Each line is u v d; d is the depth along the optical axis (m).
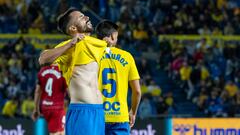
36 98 23.70
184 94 44.16
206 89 42.53
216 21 51.41
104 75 15.18
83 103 12.32
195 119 30.69
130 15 49.38
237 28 51.72
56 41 46.62
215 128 31.02
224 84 43.62
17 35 46.72
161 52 46.47
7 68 42.88
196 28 50.28
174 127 30.27
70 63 12.38
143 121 29.72
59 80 23.27
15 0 49.75
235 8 52.97
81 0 47.66
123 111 15.24
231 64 46.94
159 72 45.72
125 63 15.30
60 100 23.59
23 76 42.12
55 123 23.64
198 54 46.72
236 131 31.23
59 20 12.55
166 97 41.41
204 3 52.38
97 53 12.52
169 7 51.16
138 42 47.19
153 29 48.78
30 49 44.91
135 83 15.39
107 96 15.17
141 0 50.84
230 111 40.41
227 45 49.28
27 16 48.81
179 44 48.34
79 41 12.36
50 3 49.28
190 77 44.81
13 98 38.03
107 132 15.30
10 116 37.28
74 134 12.31
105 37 15.20
